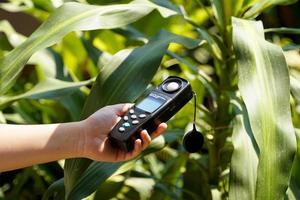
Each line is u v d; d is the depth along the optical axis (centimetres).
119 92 100
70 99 134
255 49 94
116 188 124
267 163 87
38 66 149
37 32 101
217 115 121
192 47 110
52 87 117
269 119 88
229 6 117
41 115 164
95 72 155
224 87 120
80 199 103
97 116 89
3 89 98
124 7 103
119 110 90
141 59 103
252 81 91
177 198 124
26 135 87
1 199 152
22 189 165
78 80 151
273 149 87
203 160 128
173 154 153
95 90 101
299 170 118
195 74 133
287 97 90
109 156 87
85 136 87
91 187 105
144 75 100
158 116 87
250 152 98
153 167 152
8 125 88
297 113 149
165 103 89
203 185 128
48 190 111
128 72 101
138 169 151
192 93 93
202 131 123
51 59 146
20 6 159
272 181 86
